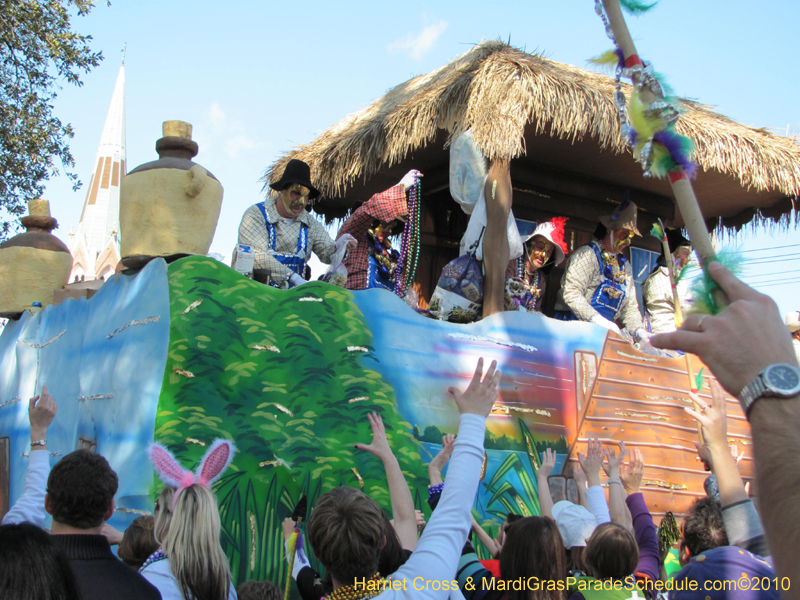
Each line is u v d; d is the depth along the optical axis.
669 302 7.27
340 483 4.24
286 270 5.32
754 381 0.96
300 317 4.52
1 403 6.46
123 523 3.80
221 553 2.46
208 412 3.97
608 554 2.74
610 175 7.73
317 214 8.30
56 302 5.98
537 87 5.36
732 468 2.36
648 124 1.19
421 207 7.49
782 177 6.37
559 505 3.64
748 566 2.24
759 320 1.00
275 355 4.32
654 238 8.38
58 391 5.36
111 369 4.47
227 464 3.83
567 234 7.73
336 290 4.71
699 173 7.11
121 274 4.81
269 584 3.10
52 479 2.26
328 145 6.64
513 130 5.34
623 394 5.82
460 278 5.74
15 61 11.16
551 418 5.39
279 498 4.03
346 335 4.61
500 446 5.09
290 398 4.27
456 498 2.16
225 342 4.16
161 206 4.66
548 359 5.50
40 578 1.65
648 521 3.55
